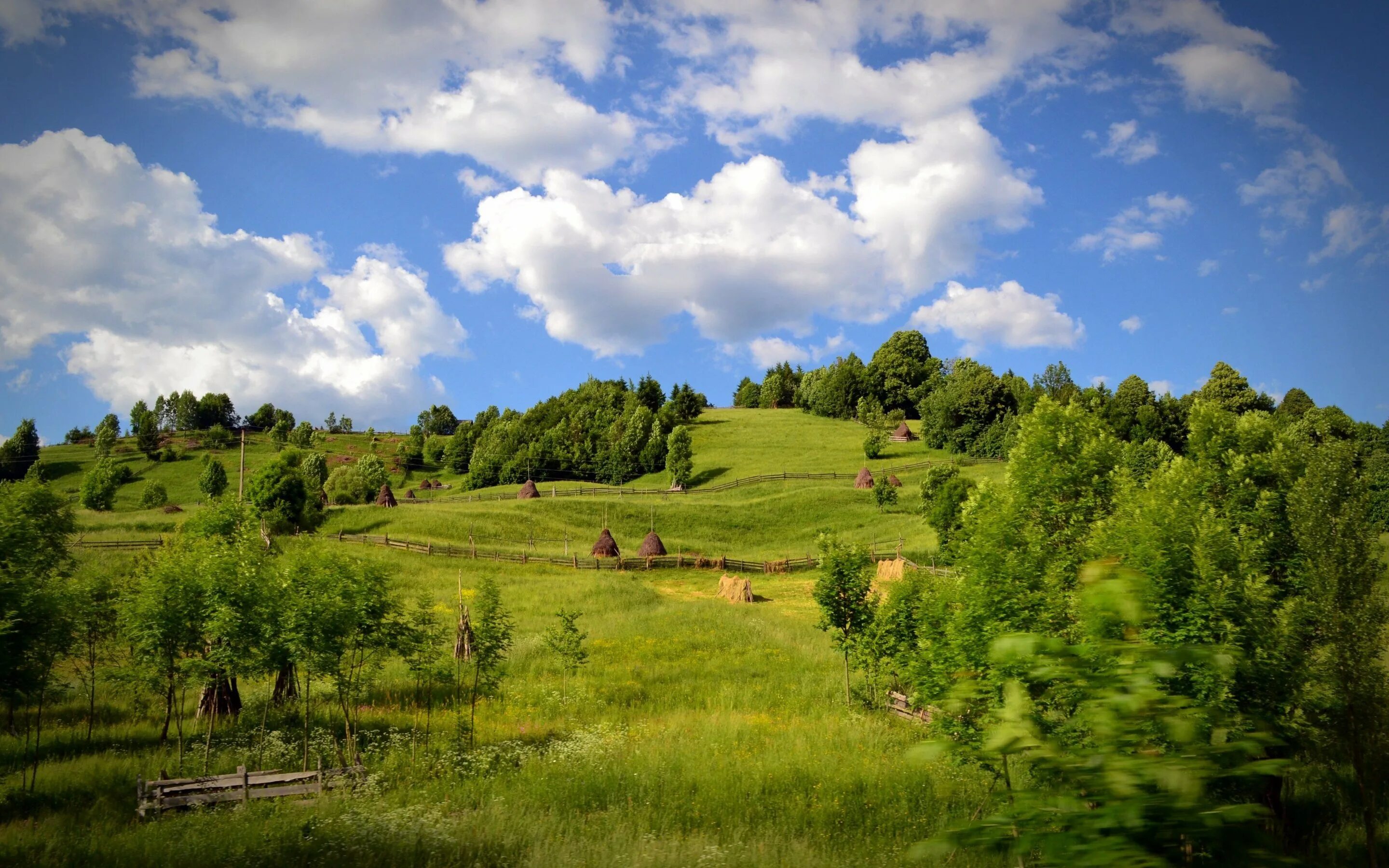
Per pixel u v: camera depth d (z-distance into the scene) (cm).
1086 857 311
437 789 1762
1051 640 385
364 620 2147
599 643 3559
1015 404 10281
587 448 10994
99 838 1386
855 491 8112
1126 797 320
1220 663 358
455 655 3095
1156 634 1336
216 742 2209
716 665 3231
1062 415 1827
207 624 2036
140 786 1595
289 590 2117
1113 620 391
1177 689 923
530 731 2342
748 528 7431
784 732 2283
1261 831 330
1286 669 1289
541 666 3158
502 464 11012
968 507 1761
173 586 2081
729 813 1627
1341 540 1375
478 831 1412
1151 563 1364
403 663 3112
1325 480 1441
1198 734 350
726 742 2145
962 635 1459
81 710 2548
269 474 6041
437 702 2688
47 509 2492
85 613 2166
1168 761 326
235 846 1331
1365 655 1301
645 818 1556
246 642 2050
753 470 9581
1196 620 1307
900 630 2517
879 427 11100
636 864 1262
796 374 16300
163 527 5744
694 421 12562
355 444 14688
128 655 2478
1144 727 352
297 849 1312
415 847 1307
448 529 6581
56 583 2027
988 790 1680
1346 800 1644
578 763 1941
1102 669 377
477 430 13862
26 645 1825
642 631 3800
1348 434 6875
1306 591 1426
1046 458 1781
